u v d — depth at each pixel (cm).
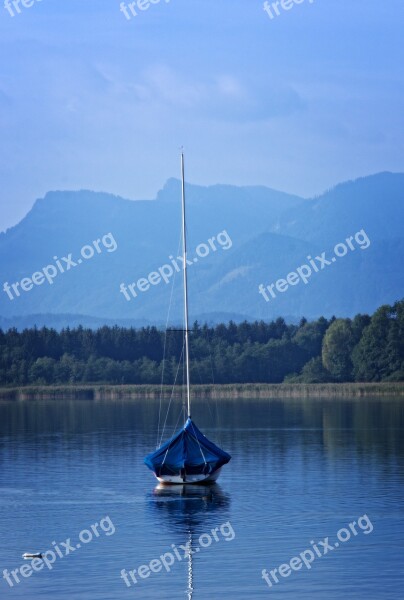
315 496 8325
